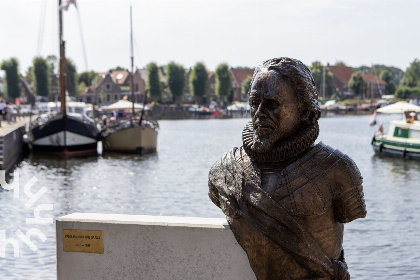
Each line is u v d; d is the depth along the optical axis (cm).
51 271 1091
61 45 3653
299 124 322
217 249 367
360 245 1314
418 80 12331
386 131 5950
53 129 3541
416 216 1642
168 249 378
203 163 3225
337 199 322
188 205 1889
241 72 12588
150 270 383
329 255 332
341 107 11525
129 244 385
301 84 315
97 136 3725
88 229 391
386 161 3161
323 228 324
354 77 12938
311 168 320
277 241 322
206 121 9156
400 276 1098
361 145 4272
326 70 12800
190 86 11019
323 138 4994
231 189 340
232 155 351
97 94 10844
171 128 7119
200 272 373
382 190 2189
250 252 339
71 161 3291
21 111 6594
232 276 366
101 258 392
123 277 389
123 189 2252
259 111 317
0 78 11938
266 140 319
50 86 9650
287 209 320
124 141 3753
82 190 2216
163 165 3127
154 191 2198
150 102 10962
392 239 1361
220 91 11106
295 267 328
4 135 2702
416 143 3266
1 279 1045
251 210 329
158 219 386
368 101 12488
